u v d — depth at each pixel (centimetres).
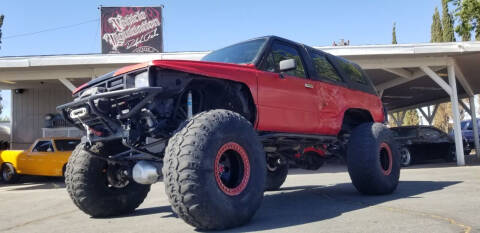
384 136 491
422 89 1991
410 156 1359
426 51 1213
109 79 335
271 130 385
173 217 385
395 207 379
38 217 438
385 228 281
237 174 311
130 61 1155
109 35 1888
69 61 1141
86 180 384
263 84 375
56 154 1130
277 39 428
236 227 303
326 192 556
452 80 1303
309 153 545
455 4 1125
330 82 470
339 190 578
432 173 900
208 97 375
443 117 4262
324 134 455
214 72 333
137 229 324
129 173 369
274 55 413
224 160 312
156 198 580
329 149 548
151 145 337
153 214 414
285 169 623
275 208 408
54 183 1098
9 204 596
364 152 471
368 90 553
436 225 287
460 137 1279
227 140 299
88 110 331
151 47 1900
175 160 275
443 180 692
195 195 270
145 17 1917
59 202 596
